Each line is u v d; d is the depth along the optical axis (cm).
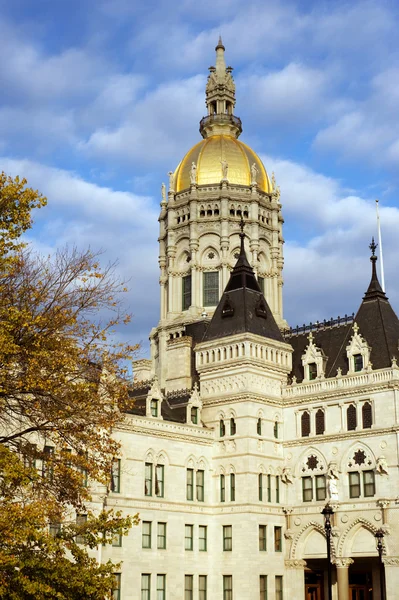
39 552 5375
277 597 10269
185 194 14050
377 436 9888
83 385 5675
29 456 5650
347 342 10931
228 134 15162
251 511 10156
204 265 13625
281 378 11050
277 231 14262
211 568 10338
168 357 12525
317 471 10381
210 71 15750
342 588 9831
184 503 10212
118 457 9594
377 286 11000
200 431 10644
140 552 9544
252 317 11069
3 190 5494
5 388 5394
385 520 9575
